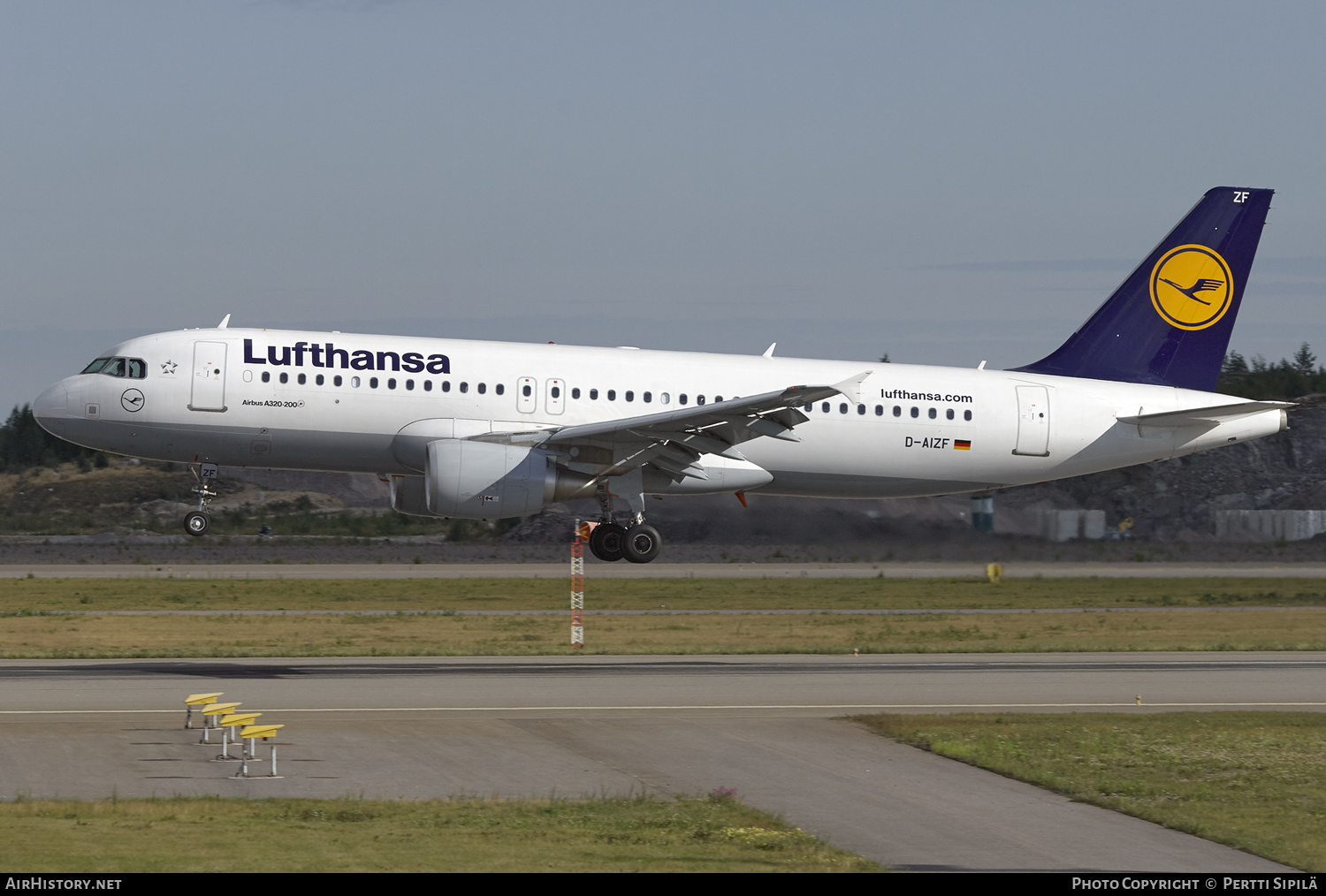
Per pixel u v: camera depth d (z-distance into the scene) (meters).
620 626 140.00
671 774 66.19
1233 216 166.50
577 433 132.12
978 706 90.31
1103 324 165.88
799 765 68.81
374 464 142.38
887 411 153.50
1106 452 161.38
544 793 61.16
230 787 60.91
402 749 70.12
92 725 74.44
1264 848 55.19
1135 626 148.88
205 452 139.62
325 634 127.94
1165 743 77.19
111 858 45.75
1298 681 104.50
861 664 112.69
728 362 151.62
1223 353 167.38
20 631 125.75
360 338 142.75
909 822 57.94
